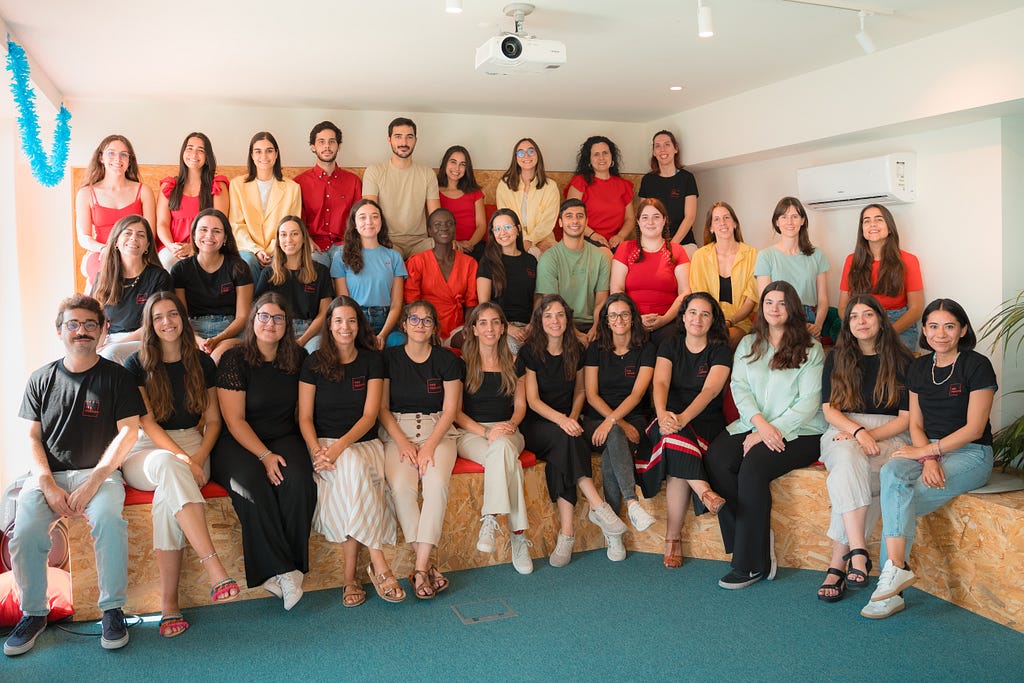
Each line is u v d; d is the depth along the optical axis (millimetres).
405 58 4922
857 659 3139
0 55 4160
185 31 4328
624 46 4762
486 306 4348
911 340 5074
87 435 3469
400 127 5895
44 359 5770
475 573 4102
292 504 3676
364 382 4023
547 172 6918
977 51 4402
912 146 5219
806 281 5289
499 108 6453
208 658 3188
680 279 5508
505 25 4293
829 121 5309
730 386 4469
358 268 5164
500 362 4383
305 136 6328
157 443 3650
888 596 3488
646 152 7160
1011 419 4742
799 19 4289
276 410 3932
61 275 5797
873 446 3836
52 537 3723
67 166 5820
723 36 4578
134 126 5965
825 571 4074
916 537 3840
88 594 3555
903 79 4805
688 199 6594
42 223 5754
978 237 4855
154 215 5484
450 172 6223
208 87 5566
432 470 3938
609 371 4586
